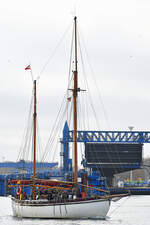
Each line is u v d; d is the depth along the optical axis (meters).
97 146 176.38
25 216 82.19
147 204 148.88
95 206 74.81
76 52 85.62
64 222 74.00
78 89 84.38
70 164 168.88
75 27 86.38
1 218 87.56
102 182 169.12
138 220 88.06
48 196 82.56
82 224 71.62
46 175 166.25
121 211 114.94
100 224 72.19
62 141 169.75
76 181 81.00
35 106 93.56
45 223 73.31
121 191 195.50
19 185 85.81
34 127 92.62
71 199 75.69
